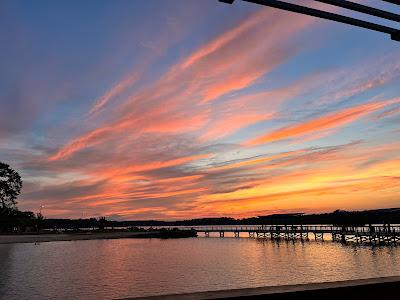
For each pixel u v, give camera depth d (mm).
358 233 70562
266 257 53719
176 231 132875
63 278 34500
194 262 47781
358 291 2715
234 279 33844
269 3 2619
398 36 3021
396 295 2830
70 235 108250
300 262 46594
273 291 2506
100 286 30344
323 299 2592
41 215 130625
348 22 2869
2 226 105500
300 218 97875
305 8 2711
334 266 42375
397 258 48500
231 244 86125
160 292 27688
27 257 54344
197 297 2352
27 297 26000
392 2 2822
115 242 98438
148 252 64625
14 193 103562
